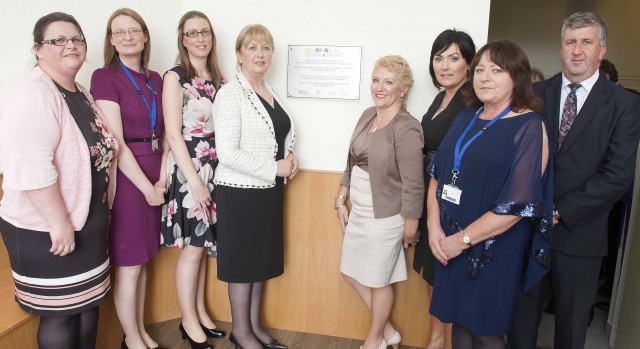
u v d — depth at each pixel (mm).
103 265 1722
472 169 1489
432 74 1996
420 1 2139
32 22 2029
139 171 1936
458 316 1543
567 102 1786
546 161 1430
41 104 1429
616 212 3111
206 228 2143
